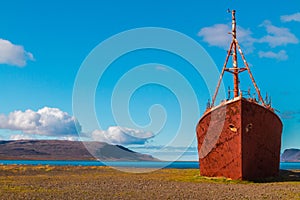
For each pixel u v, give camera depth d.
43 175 35.31
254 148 26.69
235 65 29.59
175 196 18.89
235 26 30.41
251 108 26.12
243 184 25.19
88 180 29.08
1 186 23.58
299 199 17.77
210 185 24.59
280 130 30.58
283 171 41.09
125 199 17.77
